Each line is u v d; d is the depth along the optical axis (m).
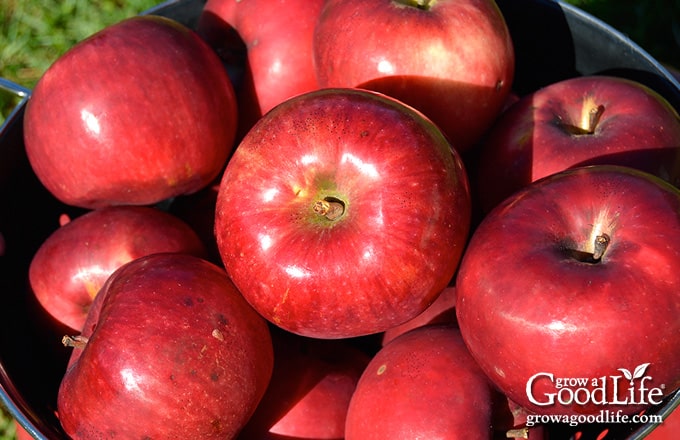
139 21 0.35
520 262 0.27
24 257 0.38
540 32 0.40
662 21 0.60
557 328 0.26
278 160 0.29
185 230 0.36
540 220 0.28
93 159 0.34
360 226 0.28
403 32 0.33
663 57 0.59
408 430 0.29
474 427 0.29
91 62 0.33
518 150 0.34
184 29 0.36
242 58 0.40
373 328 0.29
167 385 0.29
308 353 0.34
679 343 0.26
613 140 0.32
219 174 0.39
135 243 0.34
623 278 0.26
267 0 0.38
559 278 0.26
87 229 0.35
